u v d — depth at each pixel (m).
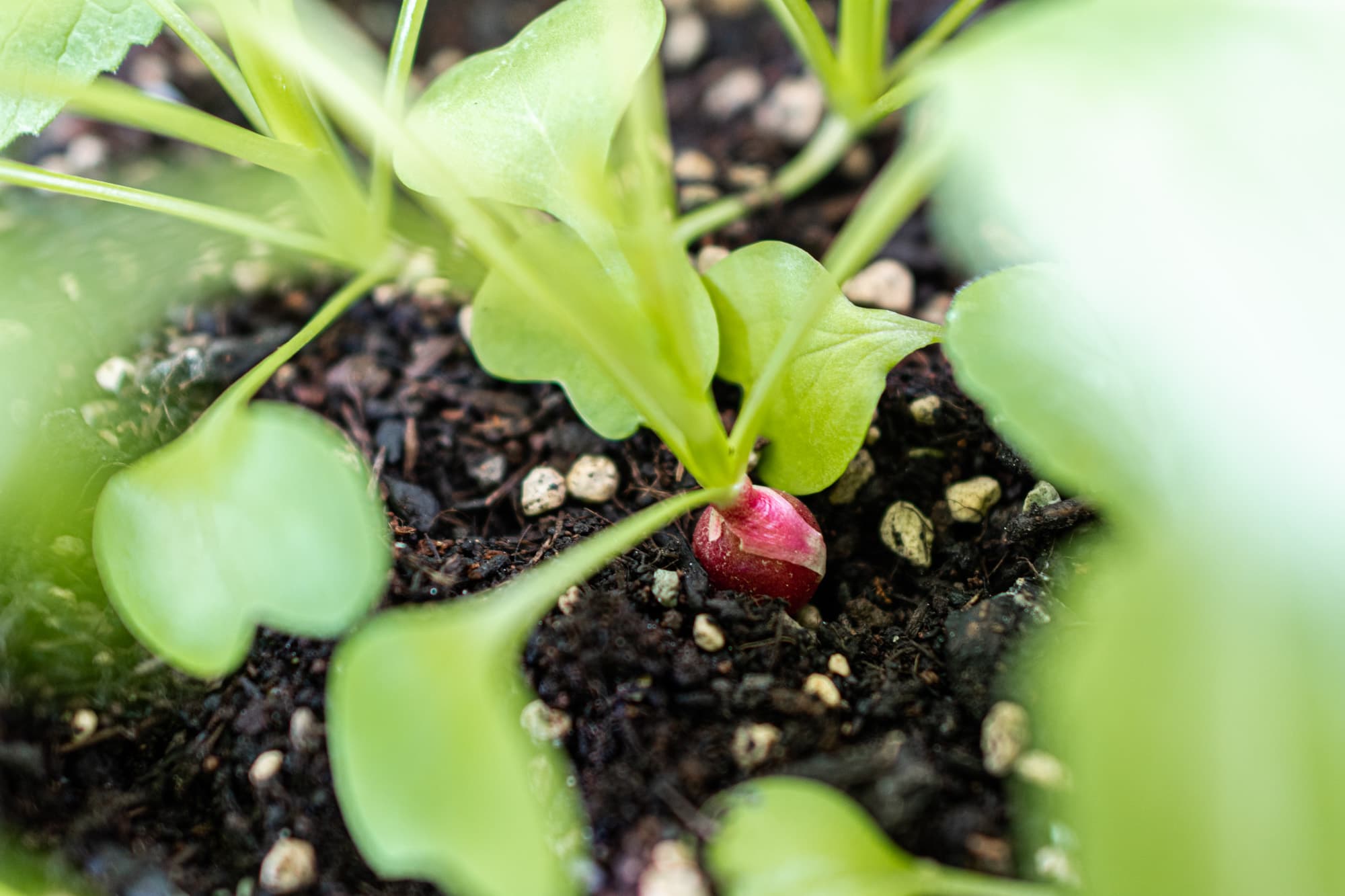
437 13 0.31
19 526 0.21
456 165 0.21
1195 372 0.17
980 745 0.20
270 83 0.21
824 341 0.21
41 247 0.26
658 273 0.19
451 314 0.25
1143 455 0.19
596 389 0.21
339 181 0.23
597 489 0.23
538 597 0.18
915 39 0.28
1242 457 0.17
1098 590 0.21
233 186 0.27
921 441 0.23
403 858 0.17
